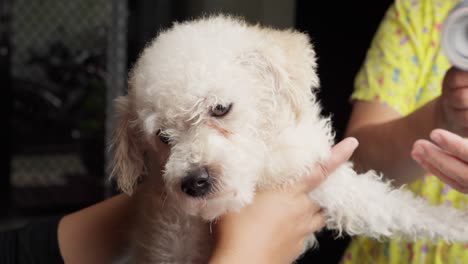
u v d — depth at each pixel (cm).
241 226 62
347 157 66
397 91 80
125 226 72
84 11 195
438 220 68
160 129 65
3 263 70
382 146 76
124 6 185
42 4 196
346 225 68
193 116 64
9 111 196
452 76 67
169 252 68
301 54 69
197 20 71
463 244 75
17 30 197
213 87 64
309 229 66
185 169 63
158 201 69
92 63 197
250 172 64
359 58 151
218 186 62
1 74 196
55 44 199
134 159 72
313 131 67
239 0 166
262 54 68
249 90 66
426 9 80
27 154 200
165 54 65
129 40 186
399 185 76
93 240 71
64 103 201
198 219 68
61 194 199
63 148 204
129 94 70
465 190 63
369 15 150
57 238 71
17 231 73
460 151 61
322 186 67
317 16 152
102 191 198
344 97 152
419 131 73
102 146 197
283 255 64
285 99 68
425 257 76
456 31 65
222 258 60
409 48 80
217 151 63
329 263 142
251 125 66
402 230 68
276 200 64
